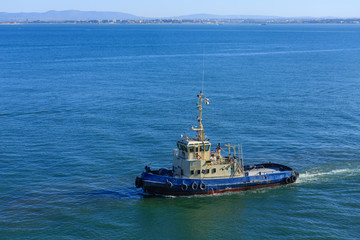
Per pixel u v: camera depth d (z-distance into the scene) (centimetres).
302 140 8394
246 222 5238
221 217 5369
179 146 6056
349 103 11756
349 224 5147
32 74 17338
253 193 6031
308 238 4859
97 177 6538
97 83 15188
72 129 9119
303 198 5834
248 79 16188
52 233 4909
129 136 8606
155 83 15212
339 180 6419
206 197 5906
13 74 17238
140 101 11975
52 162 7138
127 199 5816
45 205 5569
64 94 12988
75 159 7281
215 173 6031
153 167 6944
